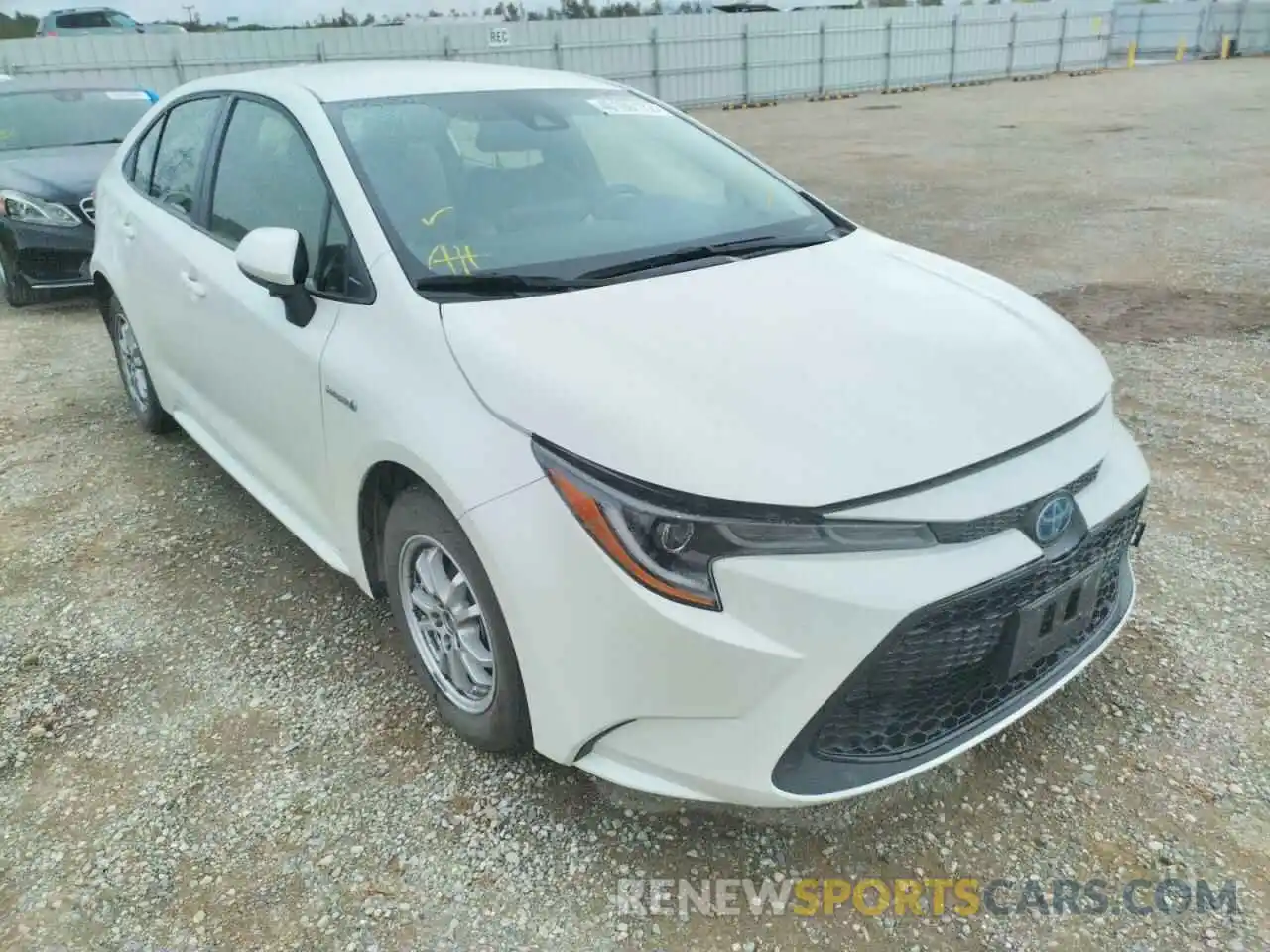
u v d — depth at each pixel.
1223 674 2.82
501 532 2.11
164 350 3.99
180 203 3.82
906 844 2.30
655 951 2.05
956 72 32.91
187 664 3.03
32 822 2.43
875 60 30.69
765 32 28.17
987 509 2.01
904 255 3.15
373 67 3.54
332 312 2.71
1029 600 2.12
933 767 2.13
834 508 1.93
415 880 2.24
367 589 2.83
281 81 3.35
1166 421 4.55
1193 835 2.29
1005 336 2.51
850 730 2.07
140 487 4.26
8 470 4.46
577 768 2.39
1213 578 3.29
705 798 2.06
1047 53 35.19
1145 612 3.12
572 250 2.80
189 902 2.19
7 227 7.05
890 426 2.07
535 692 2.18
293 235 2.66
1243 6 39.50
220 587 3.46
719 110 26.94
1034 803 2.40
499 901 2.18
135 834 2.38
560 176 3.09
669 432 2.00
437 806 2.44
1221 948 2.01
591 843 2.32
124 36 20.98
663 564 1.96
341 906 2.17
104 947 2.09
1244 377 5.07
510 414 2.16
